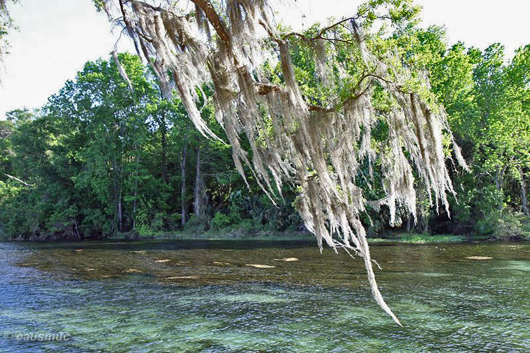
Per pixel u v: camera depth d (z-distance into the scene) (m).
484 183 31.53
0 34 7.49
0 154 55.53
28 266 16.44
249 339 6.90
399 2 5.44
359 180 26.98
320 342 6.70
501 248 20.70
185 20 6.19
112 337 7.09
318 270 13.98
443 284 11.02
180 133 38.09
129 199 39.69
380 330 7.25
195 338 6.99
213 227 38.34
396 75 5.91
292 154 6.73
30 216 41.88
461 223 30.19
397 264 15.03
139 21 5.91
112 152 40.22
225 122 6.09
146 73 39.41
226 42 5.75
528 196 35.09
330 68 6.23
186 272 14.02
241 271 14.09
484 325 7.42
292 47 6.18
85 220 42.19
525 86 33.16
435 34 28.97
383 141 7.46
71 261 17.97
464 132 29.00
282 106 6.08
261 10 5.49
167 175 45.84
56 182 43.28
